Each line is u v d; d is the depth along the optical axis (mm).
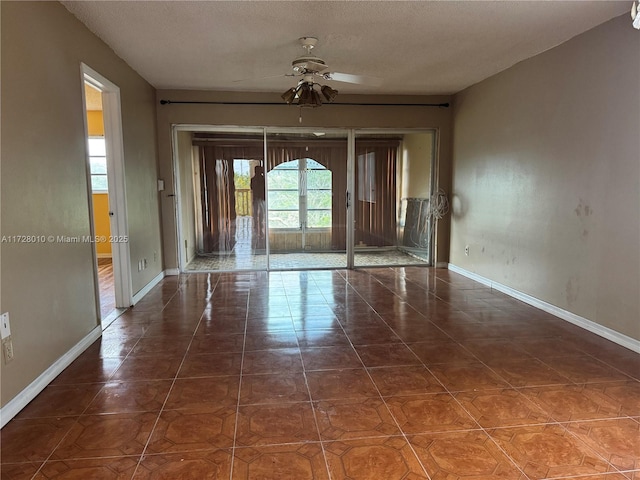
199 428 2078
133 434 2029
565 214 3705
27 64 2398
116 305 4156
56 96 2742
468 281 5316
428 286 5047
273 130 5777
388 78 4918
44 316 2520
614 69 3139
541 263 4055
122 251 4090
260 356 2957
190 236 6027
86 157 3178
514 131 4426
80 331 3021
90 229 3219
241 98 5582
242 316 3869
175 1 2816
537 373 2686
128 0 2793
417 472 1771
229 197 5973
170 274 5703
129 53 3896
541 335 3369
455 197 5895
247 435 2023
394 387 2502
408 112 5898
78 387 2500
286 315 3898
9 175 2193
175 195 5633
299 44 3688
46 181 2582
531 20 3154
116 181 4000
